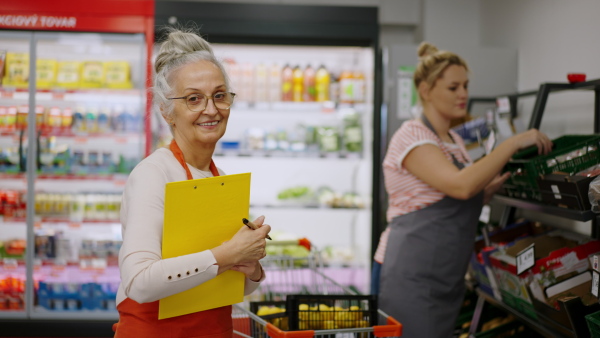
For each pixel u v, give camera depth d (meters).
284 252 4.53
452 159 2.75
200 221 1.54
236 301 1.71
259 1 4.57
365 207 4.43
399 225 2.77
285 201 4.56
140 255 1.47
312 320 2.08
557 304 2.28
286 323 2.19
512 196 2.81
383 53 4.06
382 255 2.84
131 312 1.63
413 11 4.75
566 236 2.81
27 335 3.98
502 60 4.02
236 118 4.79
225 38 4.05
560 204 2.31
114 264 4.26
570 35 3.29
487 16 4.50
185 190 1.49
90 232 4.42
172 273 1.45
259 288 3.20
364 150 4.50
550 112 3.50
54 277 4.23
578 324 2.13
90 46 4.36
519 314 2.61
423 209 2.69
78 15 3.91
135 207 1.55
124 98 4.32
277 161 4.84
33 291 4.09
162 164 1.64
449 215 2.66
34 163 4.05
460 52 4.02
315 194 4.65
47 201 4.19
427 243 2.67
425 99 2.83
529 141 2.48
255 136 4.52
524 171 2.62
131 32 3.95
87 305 4.20
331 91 4.51
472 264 3.17
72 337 3.99
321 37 4.05
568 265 2.39
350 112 4.63
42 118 4.15
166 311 1.57
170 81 1.64
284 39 4.08
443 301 2.71
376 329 1.88
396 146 2.78
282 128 4.79
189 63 1.63
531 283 2.42
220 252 1.51
